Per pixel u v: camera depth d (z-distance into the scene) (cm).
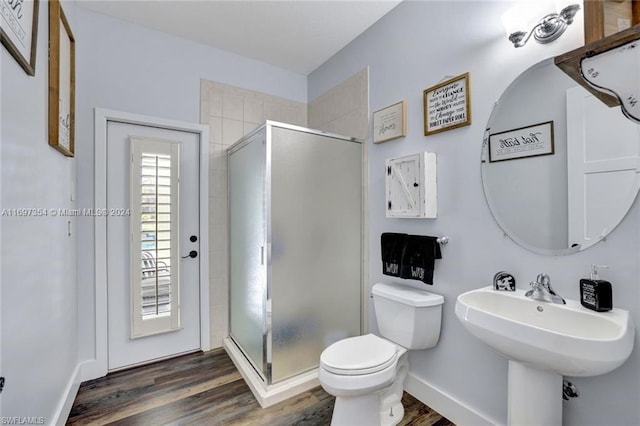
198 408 177
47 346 138
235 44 253
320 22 223
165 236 234
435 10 178
